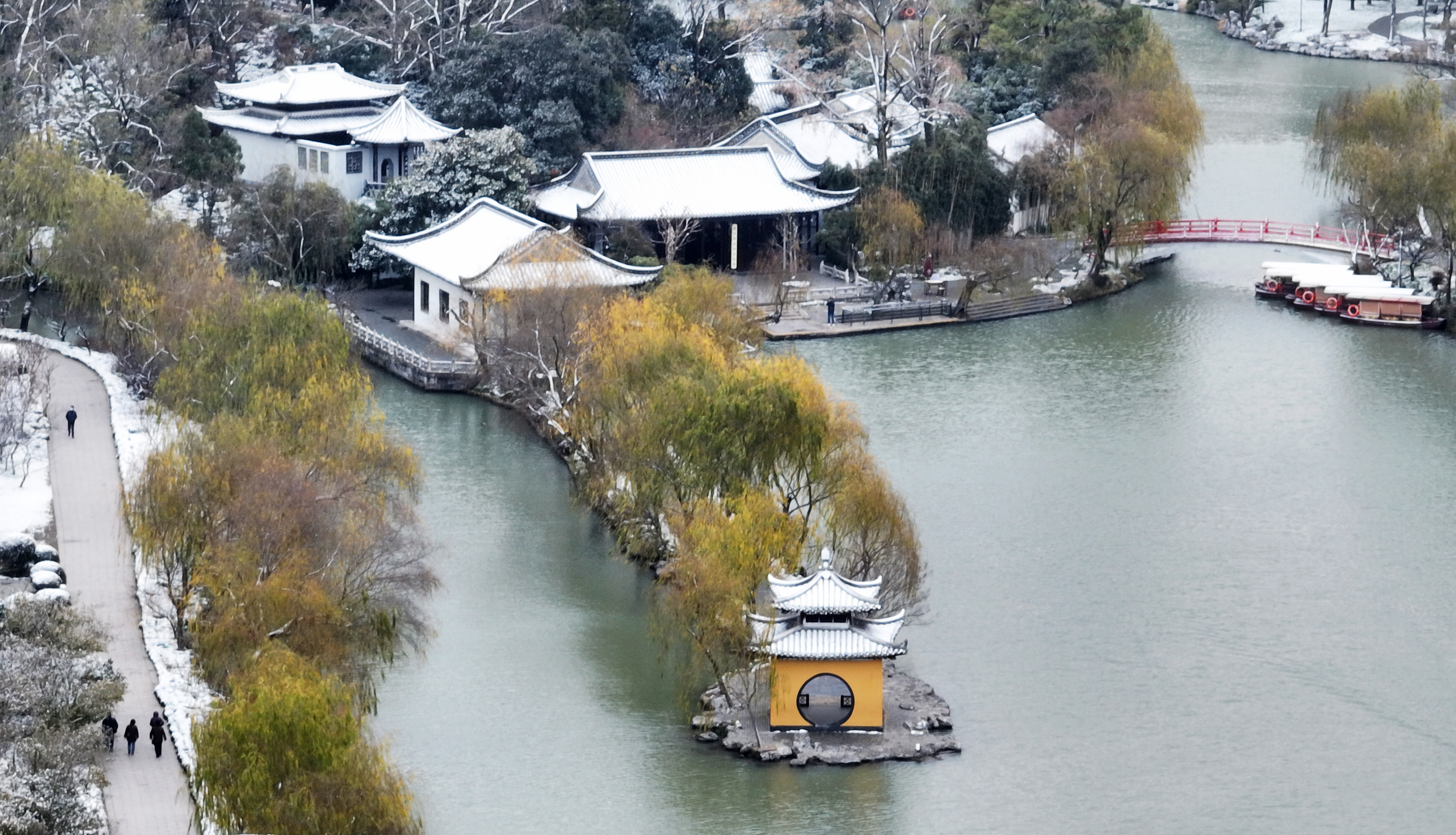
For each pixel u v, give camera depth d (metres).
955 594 169.50
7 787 115.56
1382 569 176.88
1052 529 183.50
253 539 139.88
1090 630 163.75
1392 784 141.88
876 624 146.00
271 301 180.25
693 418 160.75
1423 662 159.62
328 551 142.25
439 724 146.12
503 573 170.38
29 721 126.00
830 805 137.12
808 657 143.25
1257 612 167.88
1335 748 146.50
